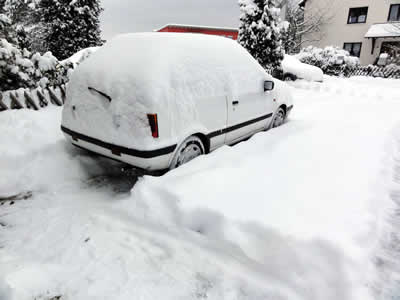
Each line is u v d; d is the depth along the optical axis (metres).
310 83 11.77
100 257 2.01
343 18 22.14
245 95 3.87
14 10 19.23
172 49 2.97
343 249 1.77
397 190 2.84
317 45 24.12
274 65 11.50
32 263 1.95
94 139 3.00
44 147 3.69
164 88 2.67
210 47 3.50
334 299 1.62
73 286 1.76
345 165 3.11
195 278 1.83
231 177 2.71
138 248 2.10
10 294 1.64
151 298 1.68
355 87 11.52
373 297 1.61
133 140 2.65
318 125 5.05
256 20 11.24
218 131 3.45
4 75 5.29
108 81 2.85
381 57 19.38
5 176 3.22
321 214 2.15
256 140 3.91
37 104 5.04
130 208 2.50
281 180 2.70
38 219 2.59
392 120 5.64
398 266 1.86
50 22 17.00
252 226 2.04
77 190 3.19
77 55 11.16
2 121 4.26
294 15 25.75
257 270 1.85
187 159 3.15
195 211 2.26
